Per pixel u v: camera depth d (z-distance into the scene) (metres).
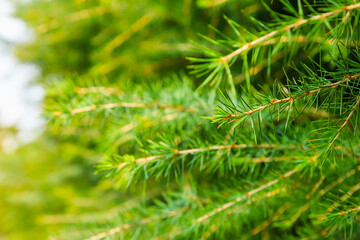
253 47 0.63
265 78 0.78
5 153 2.18
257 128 0.73
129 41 0.99
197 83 0.85
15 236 1.63
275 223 0.74
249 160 0.72
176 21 0.90
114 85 0.79
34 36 1.33
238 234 0.77
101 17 0.97
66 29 1.12
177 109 0.75
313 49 0.72
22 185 1.95
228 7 0.82
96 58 1.05
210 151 0.72
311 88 0.64
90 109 0.74
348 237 0.72
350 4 0.62
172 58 0.95
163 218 0.76
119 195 1.07
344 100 0.68
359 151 0.70
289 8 0.63
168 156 0.70
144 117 0.76
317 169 0.72
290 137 0.73
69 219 0.91
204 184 0.79
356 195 0.72
